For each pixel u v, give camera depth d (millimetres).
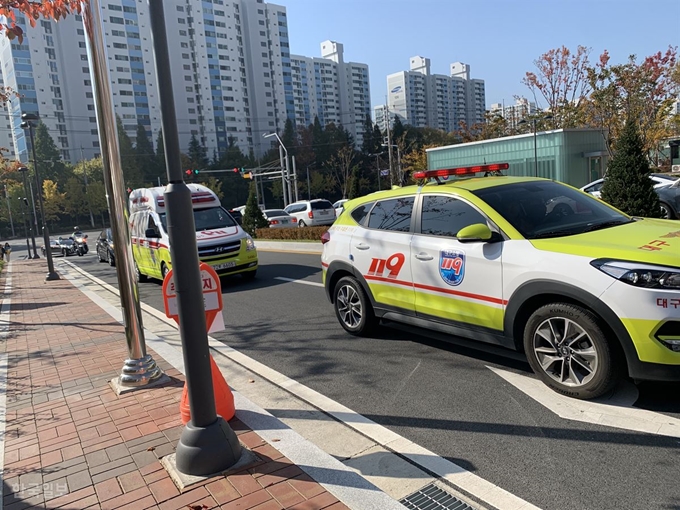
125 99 94625
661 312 3531
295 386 5129
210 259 11547
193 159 87312
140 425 4320
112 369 5984
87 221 88562
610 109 29500
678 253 3693
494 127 43750
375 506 2963
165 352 6438
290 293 10180
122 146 83250
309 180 83562
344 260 6426
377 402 4555
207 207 12727
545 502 2961
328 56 143500
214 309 4344
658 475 3109
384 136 90688
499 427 3883
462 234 4562
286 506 3000
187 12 101062
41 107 89062
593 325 3885
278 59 116562
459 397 4480
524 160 35094
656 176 13828
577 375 4125
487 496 3068
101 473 3578
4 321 9820
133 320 5289
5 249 43438
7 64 88250
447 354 5605
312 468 3402
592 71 29703
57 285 15680
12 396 5332
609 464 3268
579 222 4766
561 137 32781
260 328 7605
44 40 89062
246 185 89250
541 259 4188
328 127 94188
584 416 3898
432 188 5508
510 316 4461
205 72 103938
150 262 12883
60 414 4727
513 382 4660
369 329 6383
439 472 3373
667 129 30641
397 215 5836
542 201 4969
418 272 5348
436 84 150625
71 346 7266
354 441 3902
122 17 93438
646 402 4000
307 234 20609
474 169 5855
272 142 109562
